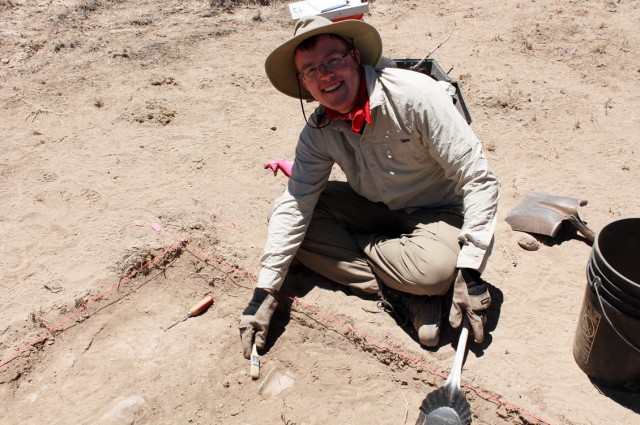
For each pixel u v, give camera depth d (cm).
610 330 259
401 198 320
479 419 278
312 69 277
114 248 382
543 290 342
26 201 432
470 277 281
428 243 298
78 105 556
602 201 416
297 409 288
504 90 558
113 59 634
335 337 321
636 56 617
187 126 523
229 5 768
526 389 281
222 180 453
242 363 313
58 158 481
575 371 291
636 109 525
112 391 301
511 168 457
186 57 643
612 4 750
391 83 286
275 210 327
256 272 362
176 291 362
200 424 285
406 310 317
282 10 763
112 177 457
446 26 711
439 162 290
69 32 696
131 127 520
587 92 555
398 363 304
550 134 496
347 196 345
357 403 291
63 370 314
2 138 509
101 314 343
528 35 674
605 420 266
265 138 507
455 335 309
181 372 310
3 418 290
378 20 732
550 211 386
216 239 388
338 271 333
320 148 317
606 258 284
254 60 636
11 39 673
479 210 276
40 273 368
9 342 323
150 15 742
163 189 443
